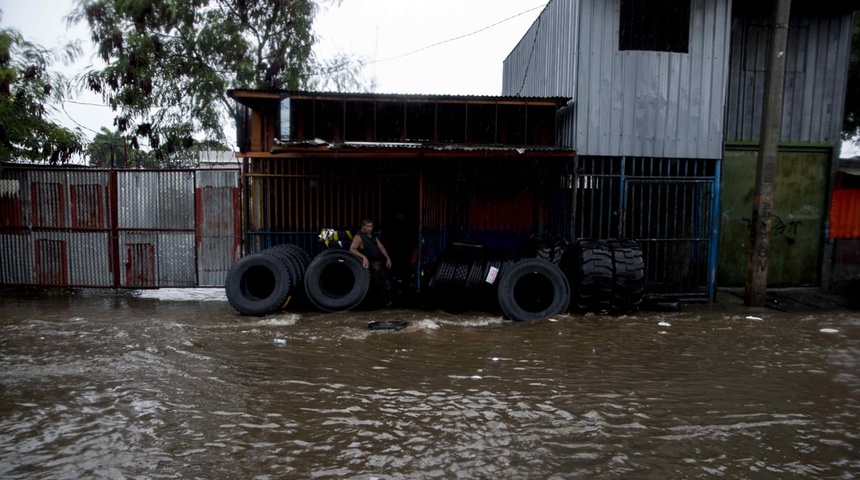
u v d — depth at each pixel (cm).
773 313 957
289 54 1644
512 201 1100
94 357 693
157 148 1548
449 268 973
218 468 422
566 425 502
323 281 976
